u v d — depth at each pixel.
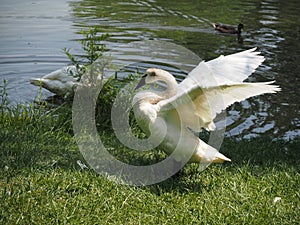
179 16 12.58
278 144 6.15
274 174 5.27
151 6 13.72
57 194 4.62
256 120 7.15
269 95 7.93
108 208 4.51
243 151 5.85
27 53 8.91
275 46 10.03
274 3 14.38
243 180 5.12
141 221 4.39
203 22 12.02
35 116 6.28
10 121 6.17
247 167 5.37
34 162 5.12
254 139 6.34
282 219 4.55
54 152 5.43
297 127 6.97
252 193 4.89
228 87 4.73
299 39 10.58
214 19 12.34
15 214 4.31
